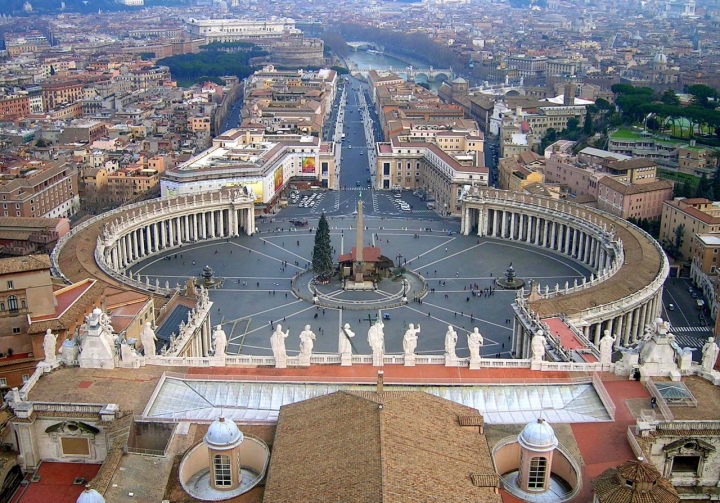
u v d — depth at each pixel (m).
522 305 182.38
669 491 85.06
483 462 90.12
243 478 96.81
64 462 107.31
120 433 101.12
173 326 171.12
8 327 144.25
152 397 112.44
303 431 94.50
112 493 89.31
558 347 151.00
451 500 80.00
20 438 105.75
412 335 126.06
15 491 102.44
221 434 91.62
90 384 116.00
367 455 83.88
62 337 144.12
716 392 112.94
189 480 96.31
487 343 198.62
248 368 124.50
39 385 115.12
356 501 77.31
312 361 127.25
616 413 109.69
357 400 96.00
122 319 155.25
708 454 101.56
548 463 93.00
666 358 117.19
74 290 160.88
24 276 143.62
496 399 116.19
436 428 93.25
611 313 187.00
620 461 98.62
